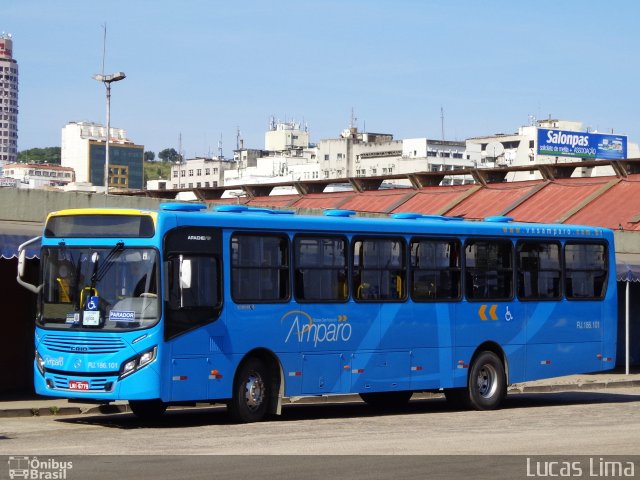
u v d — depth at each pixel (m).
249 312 18.09
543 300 23.09
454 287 21.41
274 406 18.58
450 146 159.62
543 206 44.94
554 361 23.22
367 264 19.94
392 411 21.92
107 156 58.59
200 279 17.48
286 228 18.72
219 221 17.81
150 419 19.30
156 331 16.81
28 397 22.94
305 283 18.95
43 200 24.56
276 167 171.38
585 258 24.09
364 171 160.50
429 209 48.06
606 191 44.38
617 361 36.81
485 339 21.89
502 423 18.77
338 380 19.34
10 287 24.30
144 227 17.11
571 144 119.62
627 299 33.28
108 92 58.50
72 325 17.22
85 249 17.38
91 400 17.22
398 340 20.31
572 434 16.84
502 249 22.39
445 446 15.02
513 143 160.50
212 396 17.56
